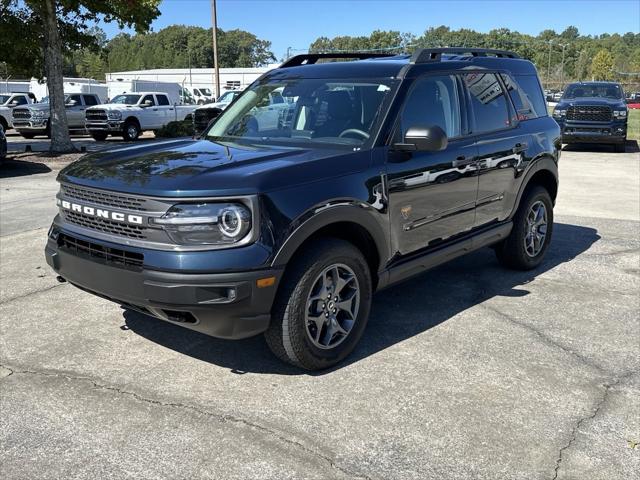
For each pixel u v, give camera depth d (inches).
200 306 130.6
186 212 130.9
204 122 232.8
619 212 358.3
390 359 159.8
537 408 136.3
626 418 132.8
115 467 114.0
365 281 157.8
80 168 156.3
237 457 117.3
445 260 189.5
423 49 185.2
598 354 164.4
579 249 272.7
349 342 156.2
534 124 230.7
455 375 151.3
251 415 132.0
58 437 123.3
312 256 142.4
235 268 130.3
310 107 179.6
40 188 439.2
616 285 222.7
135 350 163.5
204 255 130.2
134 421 129.2
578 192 429.1
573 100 723.4
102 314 188.2
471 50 209.9
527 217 229.0
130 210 136.6
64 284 215.8
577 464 116.6
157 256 132.0
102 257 143.0
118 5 630.5
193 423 128.6
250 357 160.4
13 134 1047.0
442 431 126.7
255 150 163.2
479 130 200.7
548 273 236.4
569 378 150.5
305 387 144.4
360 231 158.7
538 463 116.6
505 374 152.2
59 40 675.4
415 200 170.9
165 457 117.1
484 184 199.5
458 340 172.2
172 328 178.5
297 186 140.3
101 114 882.1
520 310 196.5
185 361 157.5
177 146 173.5
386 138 163.8
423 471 113.9
